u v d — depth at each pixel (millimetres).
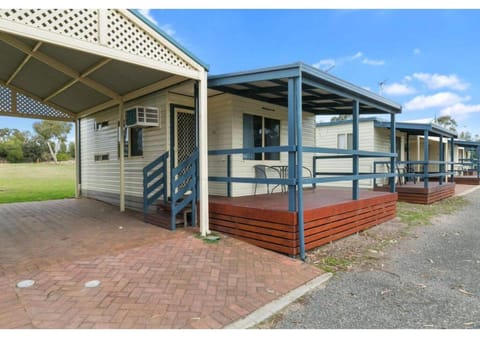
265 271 3527
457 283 3314
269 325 2445
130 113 6148
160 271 3400
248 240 4562
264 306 2732
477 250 4551
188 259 3791
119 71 5270
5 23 2926
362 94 5555
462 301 2877
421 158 15648
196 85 5004
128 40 3867
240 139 6488
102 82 5914
